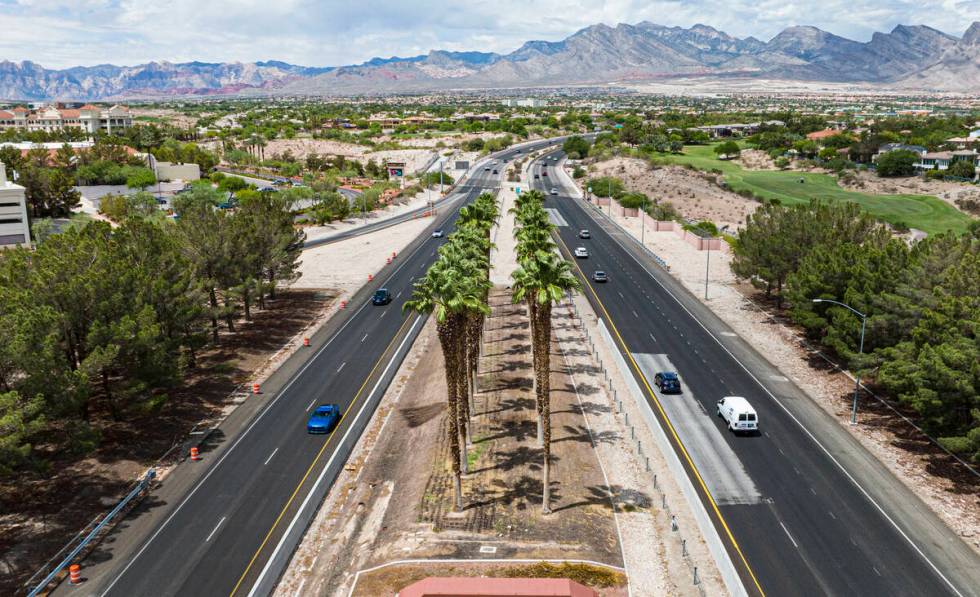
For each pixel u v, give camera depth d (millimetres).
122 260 57500
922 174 191125
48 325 47969
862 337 53406
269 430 55125
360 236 129250
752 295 91125
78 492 46281
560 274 43250
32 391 43688
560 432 53500
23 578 38188
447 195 175875
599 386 62219
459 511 43344
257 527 42594
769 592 35969
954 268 51188
